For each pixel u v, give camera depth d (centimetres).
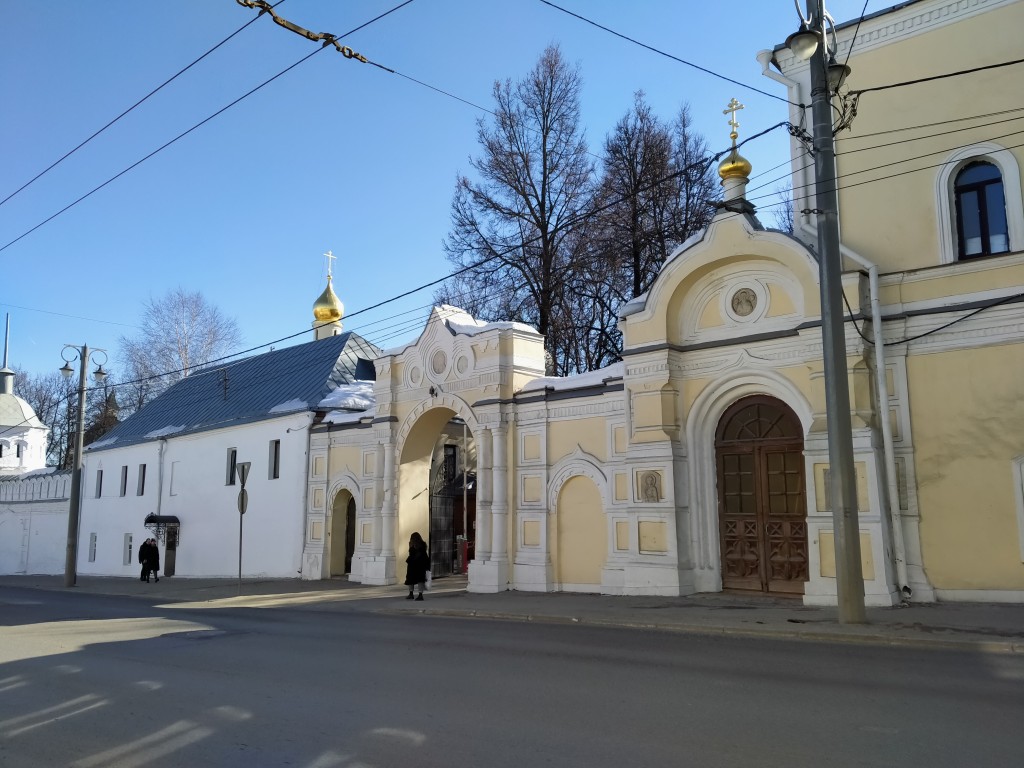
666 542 1633
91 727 706
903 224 1500
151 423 3909
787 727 631
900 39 1549
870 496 1370
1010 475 1326
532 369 2097
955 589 1349
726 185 1698
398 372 2391
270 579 2767
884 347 1456
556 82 3114
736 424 1644
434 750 597
